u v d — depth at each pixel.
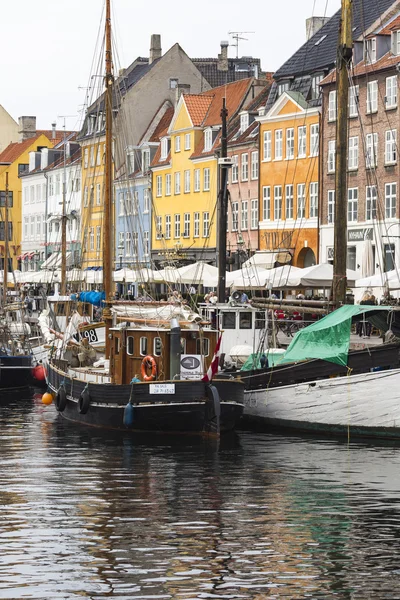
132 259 116.69
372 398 37.12
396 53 78.81
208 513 27.02
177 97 120.75
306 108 86.19
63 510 27.33
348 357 37.84
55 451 36.28
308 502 28.19
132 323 41.06
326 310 39.22
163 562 22.59
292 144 90.62
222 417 38.03
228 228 101.50
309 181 88.12
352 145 82.75
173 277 65.19
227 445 36.84
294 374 39.03
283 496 28.94
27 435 40.00
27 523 25.91
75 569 22.06
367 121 81.12
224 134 51.06
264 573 21.88
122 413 39.25
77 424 42.62
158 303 42.56
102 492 29.55
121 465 33.62
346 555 23.16
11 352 61.03
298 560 22.77
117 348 40.91
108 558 22.88
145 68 127.62
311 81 89.69
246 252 90.19
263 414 39.88
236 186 100.06
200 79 124.75
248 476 31.72
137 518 26.45
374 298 53.59
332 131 84.94
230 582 21.30
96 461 34.34
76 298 54.12
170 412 38.03
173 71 123.69
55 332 55.44
